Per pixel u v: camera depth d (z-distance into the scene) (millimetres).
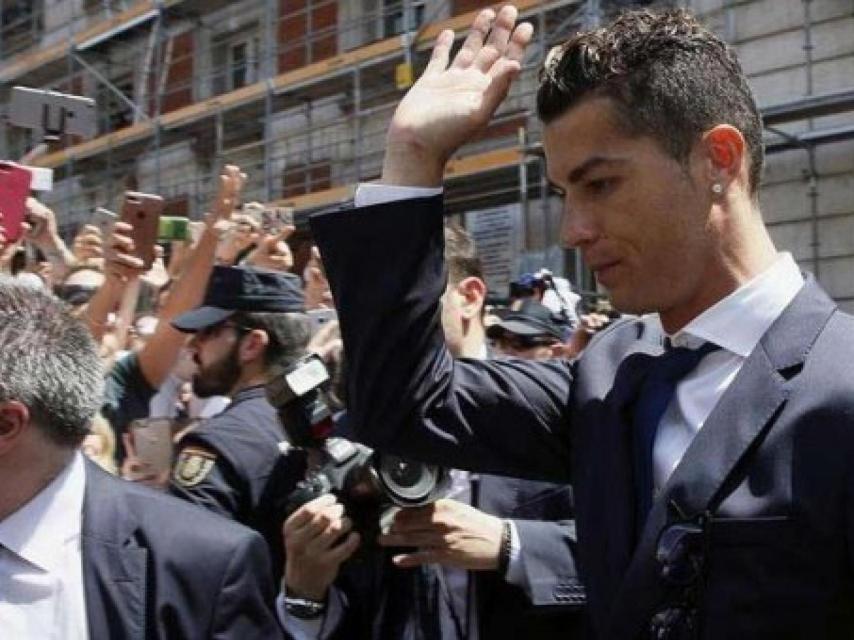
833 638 1226
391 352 1549
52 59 17953
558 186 1429
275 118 15039
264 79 15141
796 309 1350
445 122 1548
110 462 2980
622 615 1329
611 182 1355
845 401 1252
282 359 2908
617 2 10312
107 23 16938
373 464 2000
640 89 1332
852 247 9680
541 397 1650
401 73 12711
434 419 1607
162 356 3633
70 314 1650
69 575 1586
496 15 1638
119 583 1598
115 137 16625
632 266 1373
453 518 2148
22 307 1612
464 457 1631
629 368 1512
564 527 2295
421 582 2309
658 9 1650
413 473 1999
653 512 1324
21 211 3158
